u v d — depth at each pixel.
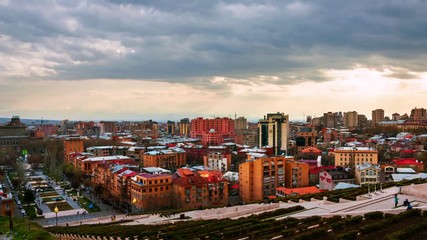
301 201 120.00
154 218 137.00
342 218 76.31
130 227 112.81
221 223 90.00
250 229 77.88
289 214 93.62
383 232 62.25
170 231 89.44
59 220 193.25
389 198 98.62
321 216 82.44
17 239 80.56
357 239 59.44
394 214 72.50
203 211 132.75
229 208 132.12
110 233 102.62
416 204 87.19
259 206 118.94
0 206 157.88
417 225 61.22
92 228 123.44
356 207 91.38
